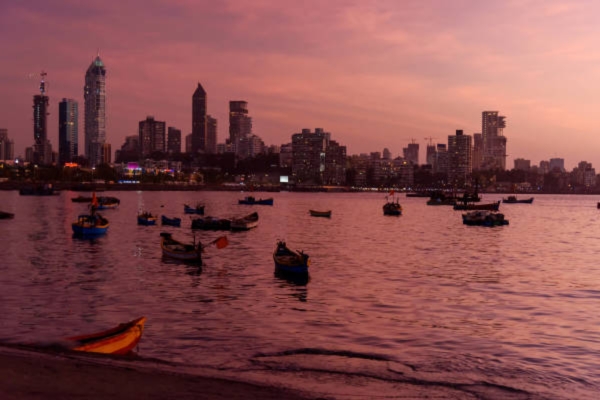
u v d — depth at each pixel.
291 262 51.75
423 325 32.84
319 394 17.53
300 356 26.09
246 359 25.52
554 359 26.22
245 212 189.75
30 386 14.30
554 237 101.75
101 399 13.88
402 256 69.00
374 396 18.84
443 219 157.12
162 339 29.08
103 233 93.81
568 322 33.97
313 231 110.88
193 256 59.81
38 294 41.31
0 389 13.76
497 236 102.75
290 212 193.00
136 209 189.88
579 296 42.62
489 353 27.14
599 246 85.06
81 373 16.12
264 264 59.44
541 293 43.84
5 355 17.88
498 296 42.41
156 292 42.72
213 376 18.12
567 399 20.64
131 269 54.94
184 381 16.69
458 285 47.34
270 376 22.06
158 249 72.75
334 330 31.39
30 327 31.47
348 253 72.00
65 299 39.50
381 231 112.06
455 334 30.81
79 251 70.19
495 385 22.12
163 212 175.50
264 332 30.77
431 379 22.61
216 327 31.78
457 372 23.86
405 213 194.00
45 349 20.47
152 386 15.66
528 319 34.69
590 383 22.73
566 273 55.31
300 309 37.00
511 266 60.47
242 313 35.59
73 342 28.56
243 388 16.67
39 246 75.88
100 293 42.00
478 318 34.84
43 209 177.00
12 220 127.50
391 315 35.44
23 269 54.41
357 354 26.59
